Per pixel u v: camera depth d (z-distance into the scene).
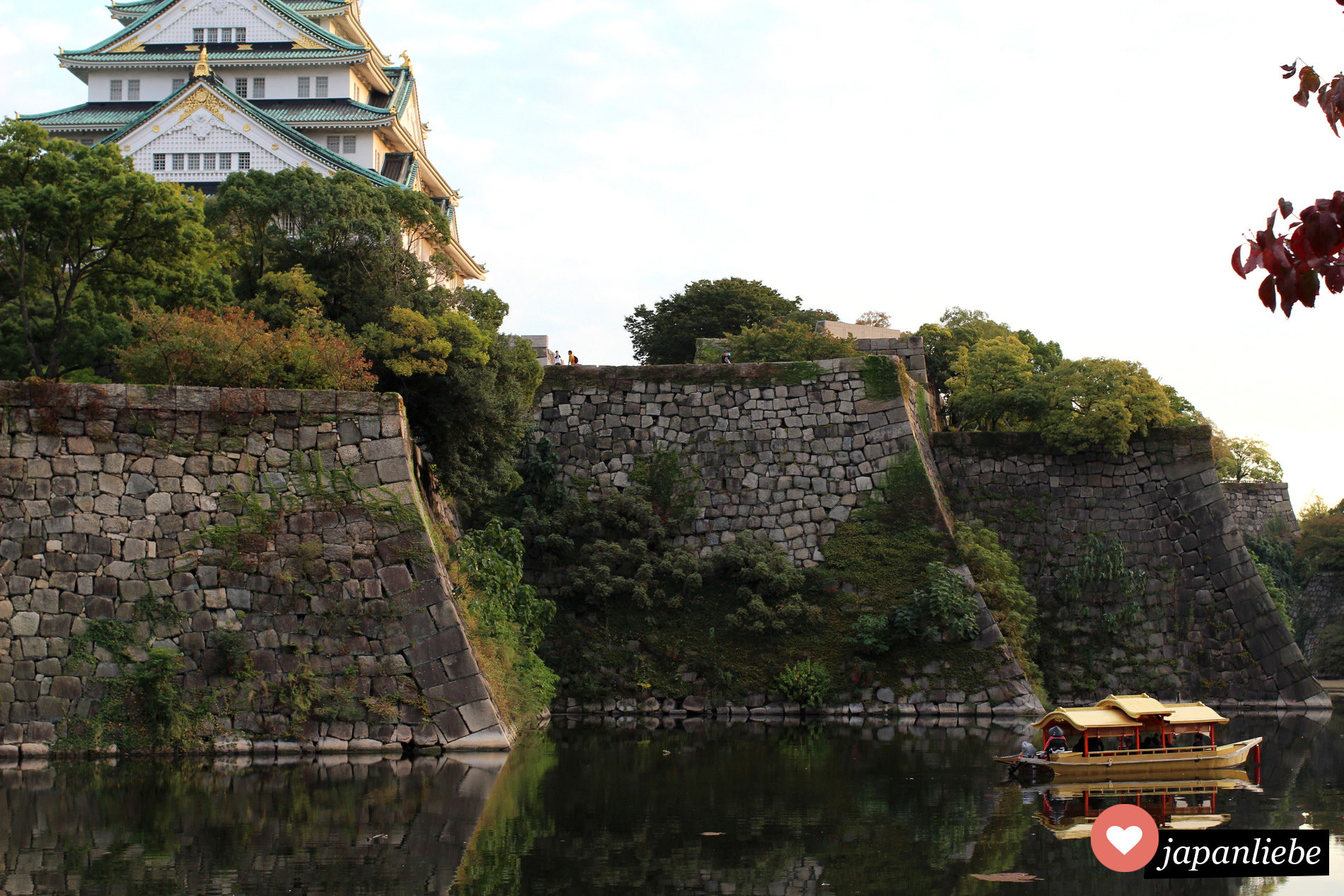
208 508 21.02
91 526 20.41
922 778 18.66
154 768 18.66
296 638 20.80
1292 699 33.81
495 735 21.11
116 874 11.81
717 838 13.92
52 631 19.95
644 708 29.70
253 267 29.59
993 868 12.59
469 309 30.62
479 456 29.27
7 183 23.36
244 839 13.49
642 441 33.78
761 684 29.80
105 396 20.78
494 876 11.95
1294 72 6.27
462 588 23.61
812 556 31.95
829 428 32.94
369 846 13.18
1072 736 23.86
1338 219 5.59
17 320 25.00
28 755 19.42
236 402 21.44
